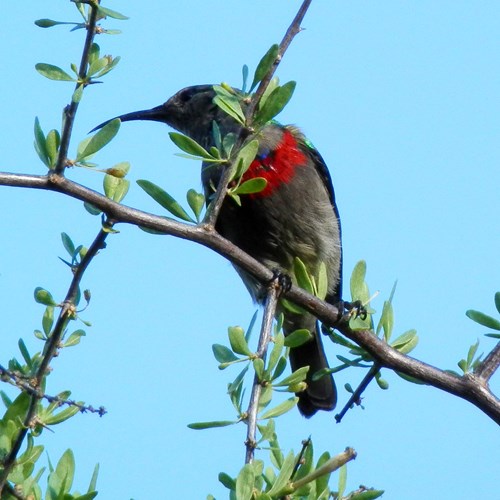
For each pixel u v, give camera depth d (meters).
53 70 7.27
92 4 7.15
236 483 6.49
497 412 8.50
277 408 7.37
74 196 7.54
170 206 8.05
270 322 8.24
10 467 6.61
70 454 6.73
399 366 8.66
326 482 6.97
